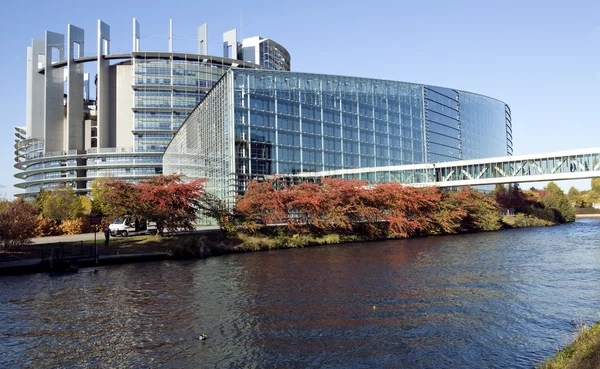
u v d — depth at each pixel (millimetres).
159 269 32156
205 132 75312
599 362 10586
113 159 133875
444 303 20672
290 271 30125
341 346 15102
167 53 132000
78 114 140375
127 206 43844
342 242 53062
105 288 25188
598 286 24016
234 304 20828
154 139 132250
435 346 15031
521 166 70562
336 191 55406
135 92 130375
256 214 49750
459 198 70000
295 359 13992
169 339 16016
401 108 97438
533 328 16812
